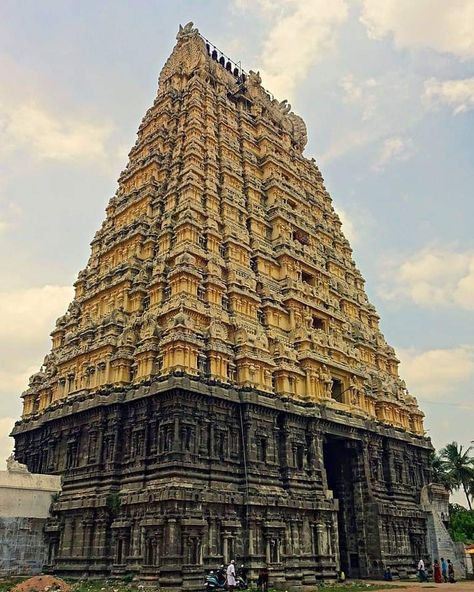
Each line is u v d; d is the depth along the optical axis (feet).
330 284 192.34
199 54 216.54
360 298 213.87
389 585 124.77
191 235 149.69
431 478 194.70
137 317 143.74
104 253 174.09
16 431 163.12
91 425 133.49
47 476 131.85
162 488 107.04
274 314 156.25
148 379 124.77
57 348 176.45
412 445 186.70
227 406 125.18
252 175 190.29
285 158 214.69
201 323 134.51
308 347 152.66
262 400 130.00
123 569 108.47
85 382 142.61
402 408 189.37
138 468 117.08
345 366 164.14
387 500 163.43
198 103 190.19
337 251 215.31
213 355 127.44
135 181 188.03
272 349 147.33
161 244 155.33
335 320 181.27
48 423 148.56
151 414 121.49
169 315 133.18
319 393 149.38
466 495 253.65
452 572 147.23
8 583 106.01
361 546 148.56
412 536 164.76
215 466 116.47
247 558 111.34
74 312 172.45
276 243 176.14
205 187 167.02
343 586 119.14
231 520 112.37
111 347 139.54
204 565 103.81
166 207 166.91
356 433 156.25
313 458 137.80
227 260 155.33
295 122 242.99
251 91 224.53
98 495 120.78
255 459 124.06
